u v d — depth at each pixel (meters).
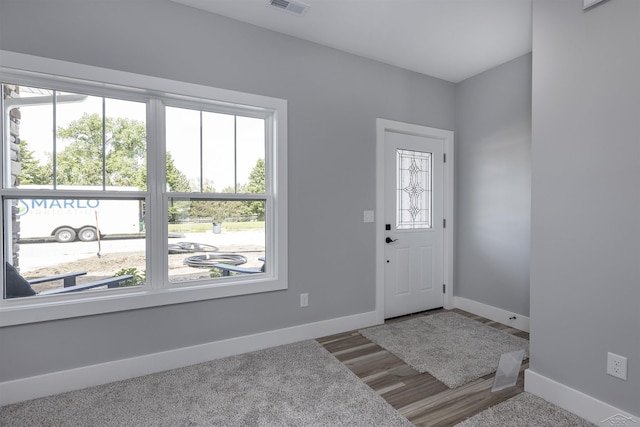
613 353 1.54
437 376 2.09
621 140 1.51
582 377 1.67
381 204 3.04
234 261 2.50
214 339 2.34
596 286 1.61
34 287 1.92
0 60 1.71
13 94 1.86
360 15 2.31
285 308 2.60
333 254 2.81
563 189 1.74
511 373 1.98
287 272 2.59
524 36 2.58
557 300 1.78
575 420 1.64
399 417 1.68
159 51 2.10
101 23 1.94
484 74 3.24
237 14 2.30
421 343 2.60
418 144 3.36
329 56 2.76
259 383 2.00
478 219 3.31
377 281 3.04
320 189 2.73
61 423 1.62
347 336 2.75
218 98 2.29
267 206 2.60
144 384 1.98
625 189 1.50
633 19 1.46
